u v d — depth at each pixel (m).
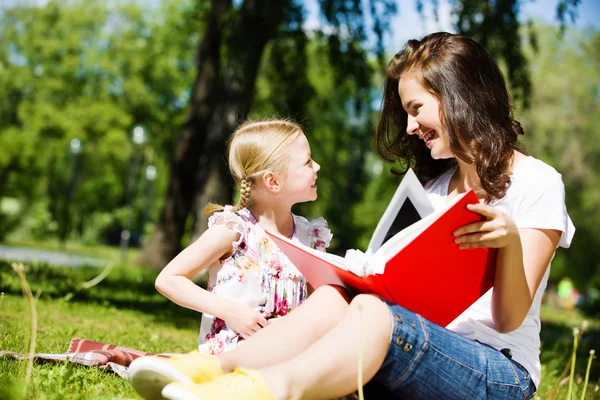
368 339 1.95
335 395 1.94
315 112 24.41
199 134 14.88
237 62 12.70
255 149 2.88
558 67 25.70
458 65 2.57
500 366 2.19
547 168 2.46
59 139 33.06
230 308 2.56
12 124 34.44
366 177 31.75
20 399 2.14
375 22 12.64
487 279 2.18
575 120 25.59
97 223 35.31
